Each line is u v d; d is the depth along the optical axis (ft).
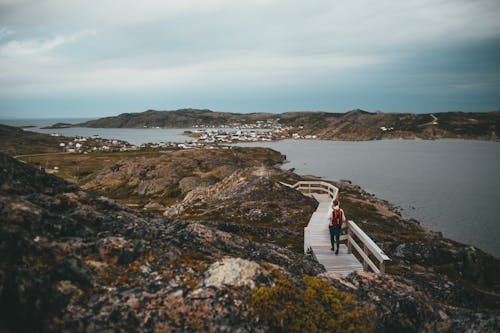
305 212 103.09
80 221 31.45
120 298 24.14
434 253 89.71
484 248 173.99
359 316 27.50
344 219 59.52
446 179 411.54
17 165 34.09
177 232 35.70
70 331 21.91
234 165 471.21
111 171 457.27
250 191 126.11
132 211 38.04
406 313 29.73
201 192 171.94
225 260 28.68
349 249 58.03
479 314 30.55
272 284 27.20
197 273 27.71
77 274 24.95
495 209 256.11
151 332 22.75
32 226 26.86
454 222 221.87
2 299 21.97
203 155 514.68
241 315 24.48
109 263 27.22
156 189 390.42
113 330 22.41
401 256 86.99
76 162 608.19
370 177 435.94
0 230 24.21
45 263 24.57
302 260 42.01
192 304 24.43
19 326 21.90
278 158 639.76
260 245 40.83
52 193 34.50
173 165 440.86
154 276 26.76
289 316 25.66
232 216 101.81
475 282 87.45
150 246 29.86
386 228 127.13
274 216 99.86
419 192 330.95
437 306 32.14
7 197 28.60
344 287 31.35
